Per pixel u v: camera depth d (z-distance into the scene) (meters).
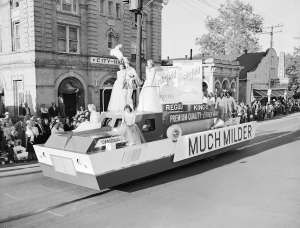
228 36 41.41
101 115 9.10
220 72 29.47
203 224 5.76
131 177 7.74
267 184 8.16
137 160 7.86
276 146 13.69
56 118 12.83
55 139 8.02
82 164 7.00
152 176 9.27
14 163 11.03
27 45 19.19
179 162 9.31
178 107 10.73
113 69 23.73
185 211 6.44
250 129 12.91
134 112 8.66
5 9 21.11
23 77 19.75
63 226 5.83
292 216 6.05
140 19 11.90
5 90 21.33
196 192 7.67
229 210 6.43
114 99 9.82
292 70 37.34
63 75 20.61
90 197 7.46
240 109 23.08
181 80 11.22
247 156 11.82
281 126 22.05
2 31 21.59
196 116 10.70
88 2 21.80
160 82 10.48
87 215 6.35
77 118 14.88
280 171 9.46
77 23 21.47
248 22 34.03
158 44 28.06
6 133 11.58
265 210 6.39
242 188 7.88
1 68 21.28
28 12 18.91
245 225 5.68
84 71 22.05
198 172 9.64
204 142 10.14
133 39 26.16
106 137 7.57
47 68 19.48
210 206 6.68
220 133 10.96
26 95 19.64
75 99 22.31
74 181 7.54
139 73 12.12
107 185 7.17
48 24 19.48
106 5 23.00
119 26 24.28
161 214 6.31
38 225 5.89
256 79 35.41
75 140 7.56
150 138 8.79
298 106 39.69
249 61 36.88
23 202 7.13
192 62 11.27
